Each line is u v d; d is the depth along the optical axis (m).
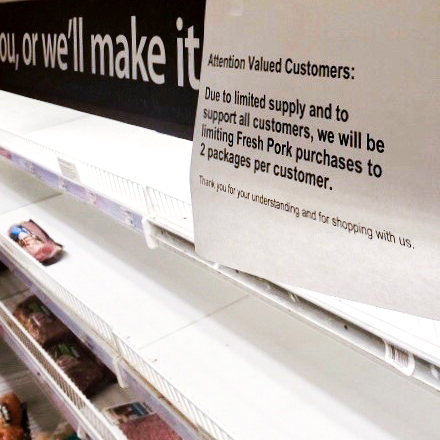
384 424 1.01
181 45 0.81
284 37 0.56
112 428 1.50
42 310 2.04
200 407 1.04
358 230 0.54
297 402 1.09
